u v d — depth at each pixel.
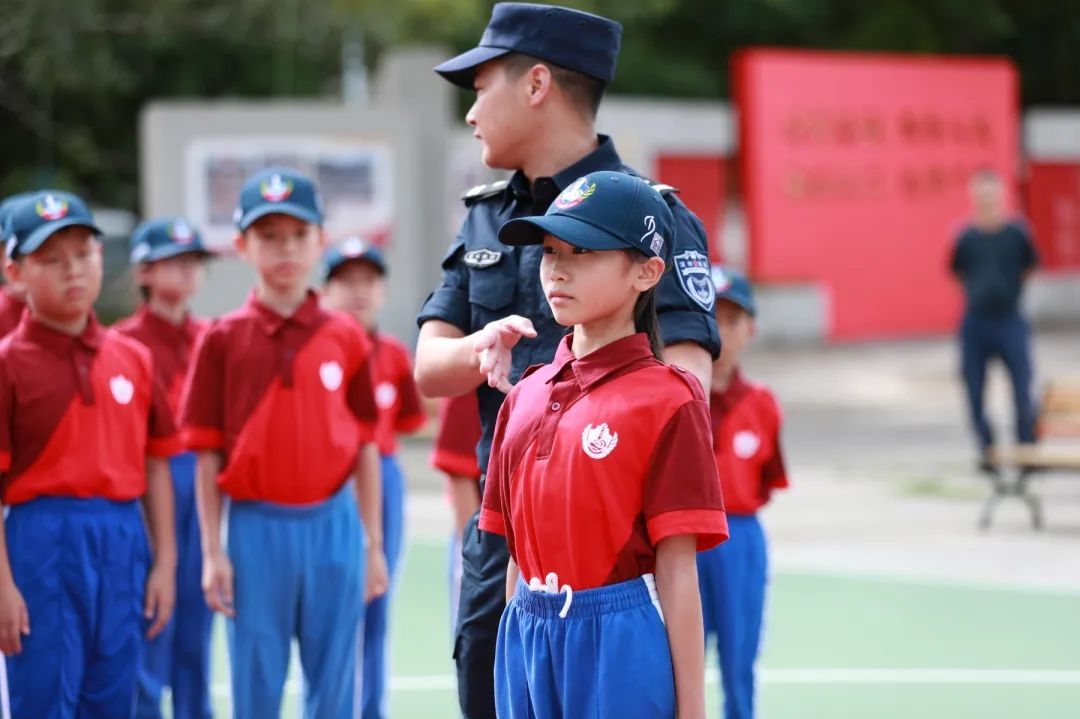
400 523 23.70
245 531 17.81
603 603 11.03
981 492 42.72
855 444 52.97
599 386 11.12
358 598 18.41
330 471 18.03
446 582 31.88
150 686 20.41
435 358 12.98
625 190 10.95
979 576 31.88
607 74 13.62
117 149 78.56
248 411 17.83
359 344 18.62
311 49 72.44
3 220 17.41
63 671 16.78
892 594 30.30
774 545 35.69
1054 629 27.31
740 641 19.08
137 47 72.88
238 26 67.44
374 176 58.09
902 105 87.38
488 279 13.43
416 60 60.53
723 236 89.06
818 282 86.00
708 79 103.31
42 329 17.05
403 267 58.53
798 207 85.44
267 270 18.06
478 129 13.69
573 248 10.91
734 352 19.42
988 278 42.34
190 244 22.77
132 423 17.45
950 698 23.02
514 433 11.45
